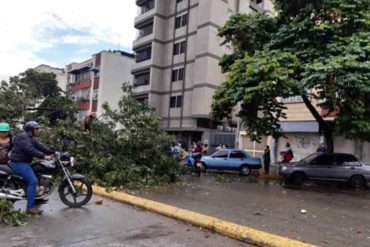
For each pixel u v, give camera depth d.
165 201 9.35
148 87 44.72
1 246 5.32
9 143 7.81
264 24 17.86
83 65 56.41
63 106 20.83
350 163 16.12
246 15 18.30
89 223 6.75
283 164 16.88
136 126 13.28
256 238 5.86
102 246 5.45
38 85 38.62
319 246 5.79
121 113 13.68
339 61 13.28
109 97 51.59
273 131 18.41
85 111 53.38
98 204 8.55
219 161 20.52
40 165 7.61
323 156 16.34
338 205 10.39
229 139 34.84
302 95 15.01
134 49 48.31
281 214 8.38
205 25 38.78
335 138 22.30
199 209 8.46
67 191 8.59
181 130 40.56
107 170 12.06
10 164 7.24
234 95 15.51
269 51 15.75
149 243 5.68
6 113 18.11
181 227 6.75
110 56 52.03
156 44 44.84
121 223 6.86
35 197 7.57
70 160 8.21
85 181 8.21
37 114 18.70
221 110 17.69
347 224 7.66
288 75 14.44
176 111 42.44
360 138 15.16
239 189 13.00
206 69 38.06
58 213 7.47
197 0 41.56
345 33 15.20
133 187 11.46
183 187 12.43
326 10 15.45
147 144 13.27
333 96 13.84
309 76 13.75
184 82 41.94
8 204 6.94
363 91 13.30
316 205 10.09
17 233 5.97
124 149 13.03
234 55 18.47
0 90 18.97
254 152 26.97
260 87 14.12
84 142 12.78
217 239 6.07
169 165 13.38
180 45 43.28
